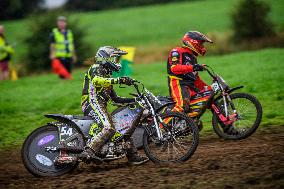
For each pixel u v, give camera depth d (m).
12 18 123.19
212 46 60.44
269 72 36.94
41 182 16.28
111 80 16.75
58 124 17.14
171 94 19.92
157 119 17.25
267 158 16.55
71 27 59.06
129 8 126.69
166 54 64.06
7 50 49.06
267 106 26.97
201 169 15.98
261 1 63.34
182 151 18.42
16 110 30.86
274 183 13.78
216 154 18.06
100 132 16.84
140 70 46.34
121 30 90.00
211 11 99.69
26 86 40.69
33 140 17.02
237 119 20.12
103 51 17.19
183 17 97.25
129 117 17.38
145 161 17.62
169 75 19.95
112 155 17.17
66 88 37.56
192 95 20.05
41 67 58.72
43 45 58.44
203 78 36.91
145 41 77.38
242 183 14.04
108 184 15.13
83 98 17.28
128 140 17.41
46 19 58.97
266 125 22.83
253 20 62.34
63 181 16.09
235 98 20.16
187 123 16.98
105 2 132.50
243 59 46.41
